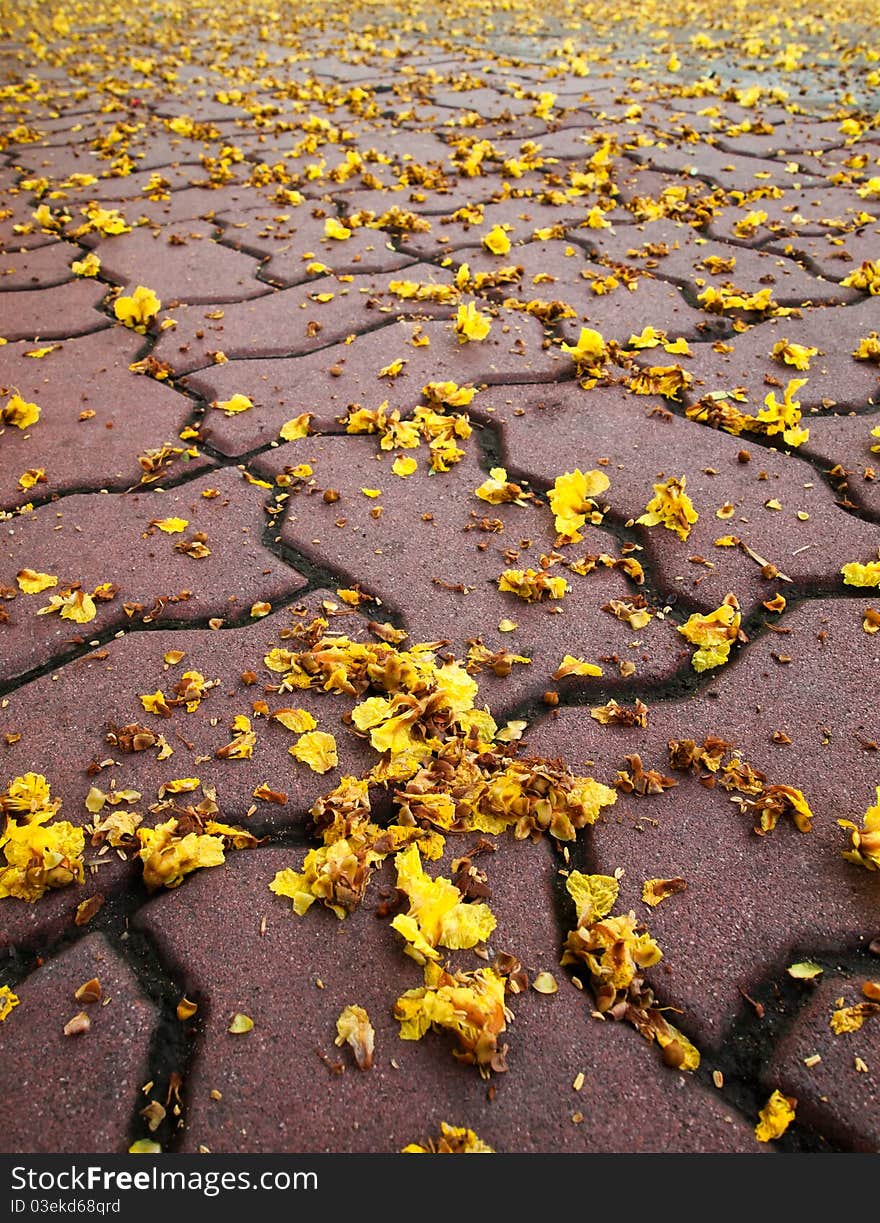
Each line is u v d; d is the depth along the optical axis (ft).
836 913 0.68
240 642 0.91
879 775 0.77
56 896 0.69
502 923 0.67
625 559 0.98
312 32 4.56
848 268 1.66
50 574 0.99
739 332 1.45
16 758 0.80
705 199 2.03
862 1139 0.57
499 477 1.13
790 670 0.86
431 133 2.65
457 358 1.39
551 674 0.86
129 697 0.85
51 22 5.10
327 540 1.03
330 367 1.37
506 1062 0.60
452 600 0.95
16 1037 0.62
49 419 1.27
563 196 2.03
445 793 0.74
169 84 3.44
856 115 2.72
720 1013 0.63
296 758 0.79
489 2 5.48
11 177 2.38
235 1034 0.62
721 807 0.75
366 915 0.68
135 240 1.90
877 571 0.95
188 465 1.17
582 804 0.73
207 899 0.69
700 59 3.71
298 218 2.00
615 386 1.31
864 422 1.21
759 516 1.05
